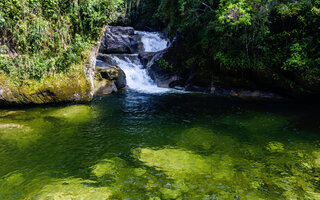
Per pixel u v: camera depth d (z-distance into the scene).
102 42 17.14
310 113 7.79
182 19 13.24
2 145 4.75
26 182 3.44
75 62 8.29
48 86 7.68
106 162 4.17
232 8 9.12
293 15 8.88
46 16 7.55
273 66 9.79
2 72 7.11
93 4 8.36
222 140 5.41
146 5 24.06
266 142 5.31
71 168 3.93
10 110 7.03
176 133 5.87
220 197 3.14
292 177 3.72
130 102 9.17
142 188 3.32
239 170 3.94
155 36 21.11
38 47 7.49
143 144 5.11
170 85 12.87
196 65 12.43
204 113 7.79
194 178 3.63
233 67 10.48
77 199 2.96
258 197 3.16
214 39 11.62
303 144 5.19
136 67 14.20
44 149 4.68
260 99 9.96
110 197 3.06
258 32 9.59
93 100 9.10
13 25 7.02
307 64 8.69
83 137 5.42
